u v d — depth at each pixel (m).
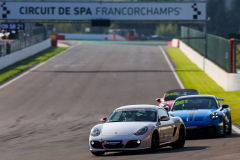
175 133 39.03
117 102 102.62
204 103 51.00
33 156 37.81
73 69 163.00
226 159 28.95
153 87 123.94
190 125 46.59
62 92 117.50
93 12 164.75
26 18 165.88
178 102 52.22
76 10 165.00
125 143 33.41
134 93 115.00
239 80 114.88
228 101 99.69
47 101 105.06
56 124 72.50
